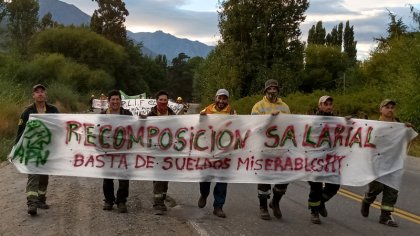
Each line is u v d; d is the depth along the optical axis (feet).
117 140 19.80
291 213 20.65
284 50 98.37
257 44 96.27
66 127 19.74
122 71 232.53
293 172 19.67
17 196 22.16
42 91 19.83
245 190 25.53
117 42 246.47
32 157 19.42
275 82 19.97
